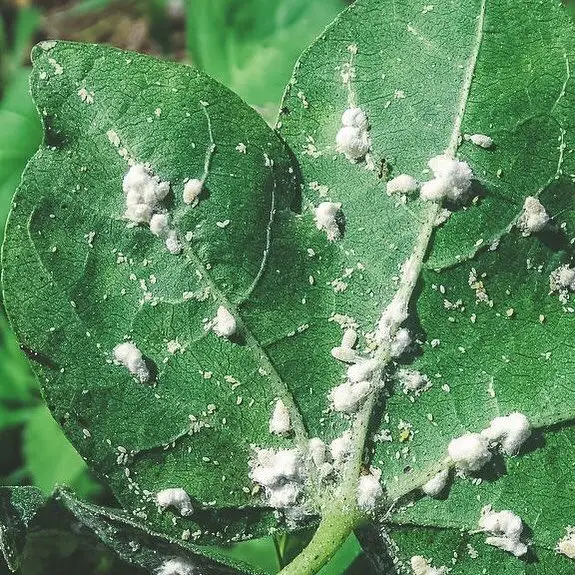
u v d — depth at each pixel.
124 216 0.16
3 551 0.15
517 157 0.16
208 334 0.16
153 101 0.16
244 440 0.16
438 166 0.16
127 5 0.30
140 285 0.16
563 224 0.16
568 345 0.16
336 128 0.16
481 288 0.16
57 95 0.16
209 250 0.16
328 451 0.16
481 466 0.16
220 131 0.16
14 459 0.22
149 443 0.16
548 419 0.16
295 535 0.17
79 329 0.16
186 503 0.16
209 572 0.16
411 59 0.16
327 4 0.21
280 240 0.16
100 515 0.15
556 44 0.16
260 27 0.21
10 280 0.15
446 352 0.16
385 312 0.16
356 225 0.16
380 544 0.16
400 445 0.16
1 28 0.28
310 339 0.16
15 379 0.22
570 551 0.16
